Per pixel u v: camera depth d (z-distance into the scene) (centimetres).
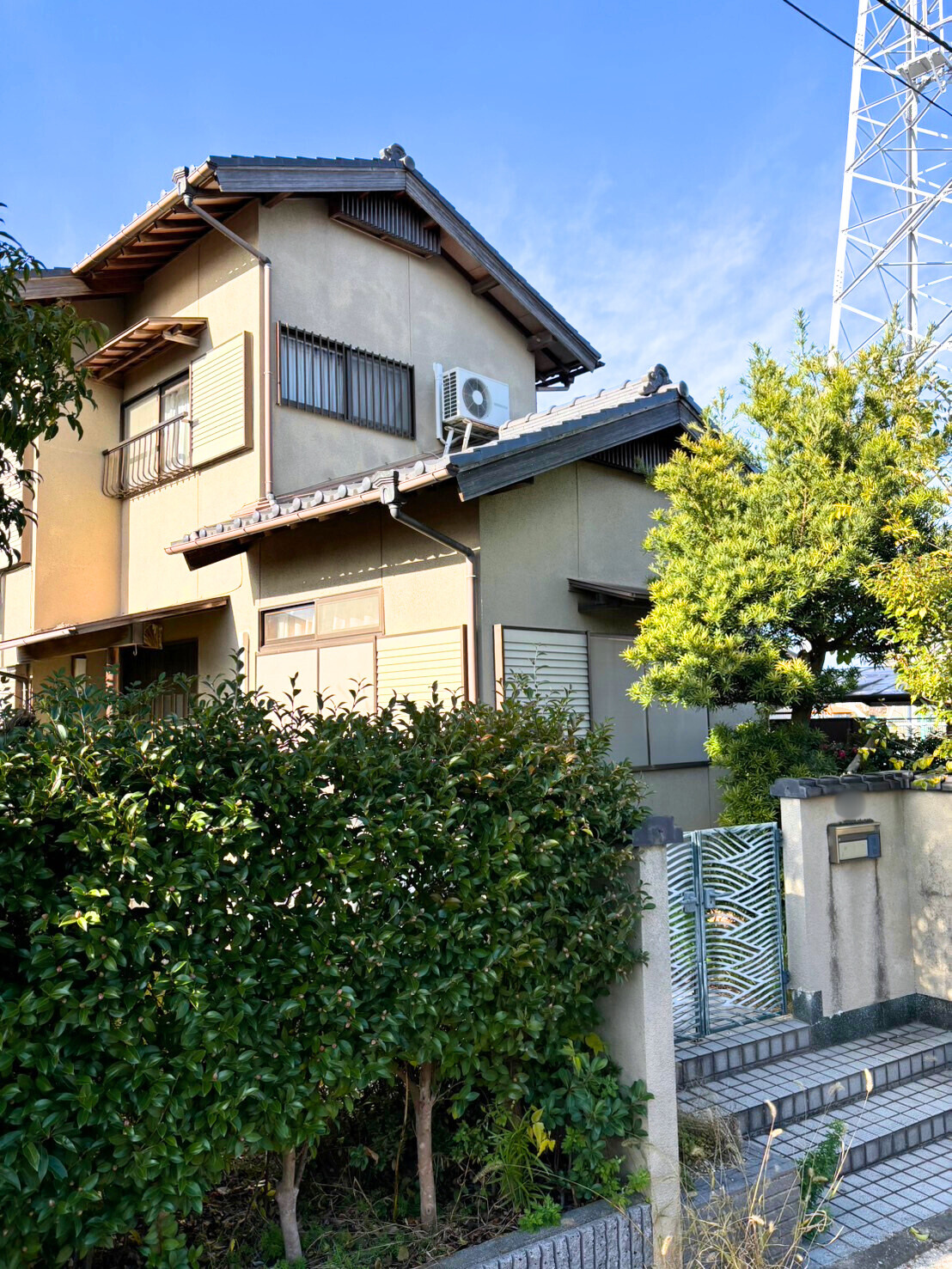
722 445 721
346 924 282
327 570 906
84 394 401
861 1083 496
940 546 624
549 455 762
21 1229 221
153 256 1191
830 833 558
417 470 720
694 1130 398
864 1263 366
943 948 576
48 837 243
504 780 327
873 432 683
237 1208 329
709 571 683
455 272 1342
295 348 1093
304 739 295
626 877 362
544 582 827
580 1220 321
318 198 1147
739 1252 325
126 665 1235
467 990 303
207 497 1116
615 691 880
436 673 786
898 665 592
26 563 1205
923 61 1819
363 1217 327
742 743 706
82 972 233
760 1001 541
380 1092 375
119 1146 238
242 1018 257
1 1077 227
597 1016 358
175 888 245
